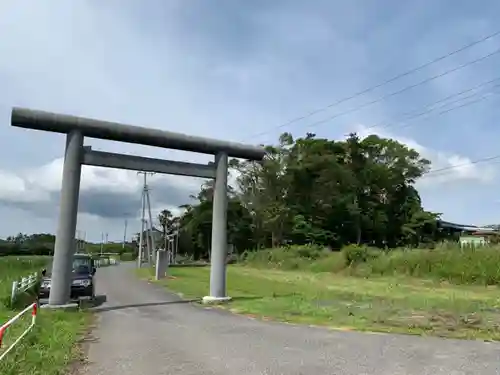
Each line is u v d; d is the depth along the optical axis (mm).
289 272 41625
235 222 77375
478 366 7359
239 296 19594
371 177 70625
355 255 38188
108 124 15898
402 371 7023
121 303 17594
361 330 11109
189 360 7816
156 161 16969
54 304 14742
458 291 21844
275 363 7566
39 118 14969
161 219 100562
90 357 8055
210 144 17703
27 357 7281
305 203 70062
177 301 18266
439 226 70250
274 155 70250
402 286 25016
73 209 15273
